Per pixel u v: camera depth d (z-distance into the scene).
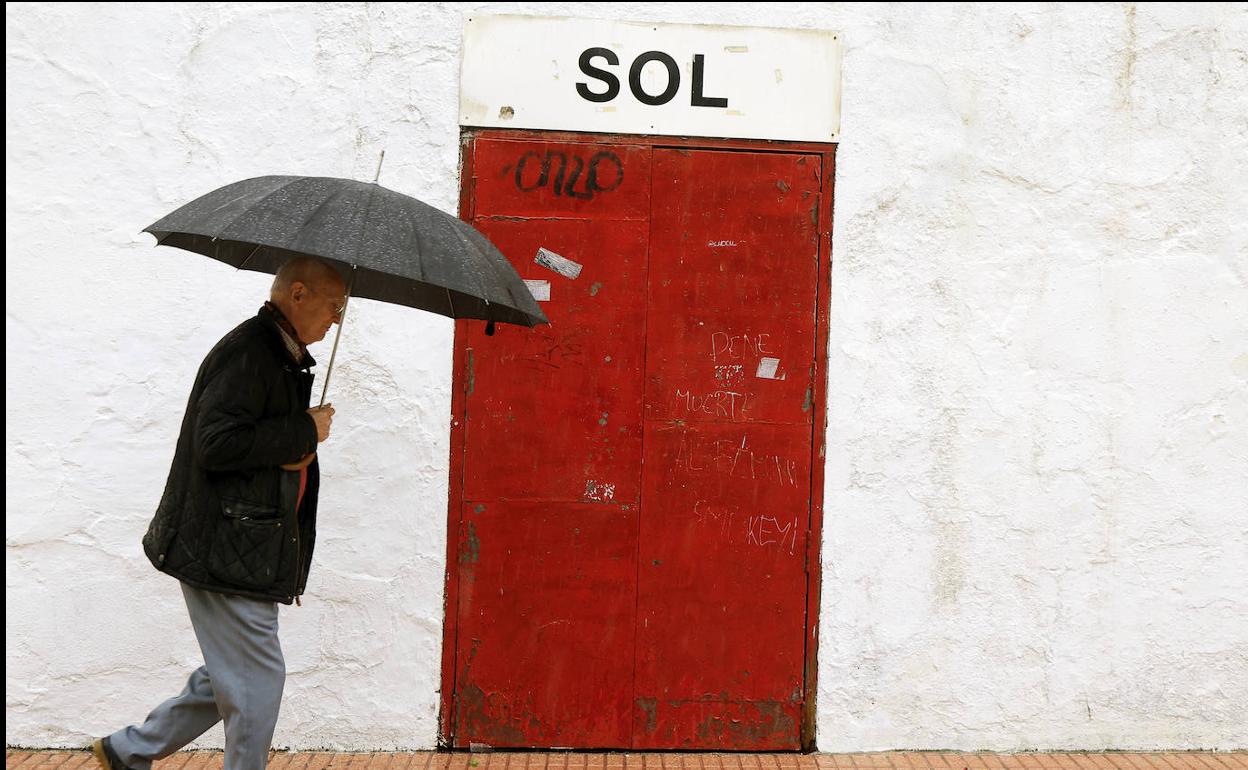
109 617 4.55
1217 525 4.78
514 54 4.63
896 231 4.73
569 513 4.66
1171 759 4.71
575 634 4.67
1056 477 4.75
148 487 4.56
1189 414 4.78
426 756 4.59
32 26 4.49
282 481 3.56
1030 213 4.75
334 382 4.59
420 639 4.62
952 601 4.75
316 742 4.61
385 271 3.14
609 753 4.69
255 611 3.54
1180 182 4.77
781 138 4.70
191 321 4.57
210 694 3.70
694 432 4.69
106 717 4.56
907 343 4.73
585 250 4.66
